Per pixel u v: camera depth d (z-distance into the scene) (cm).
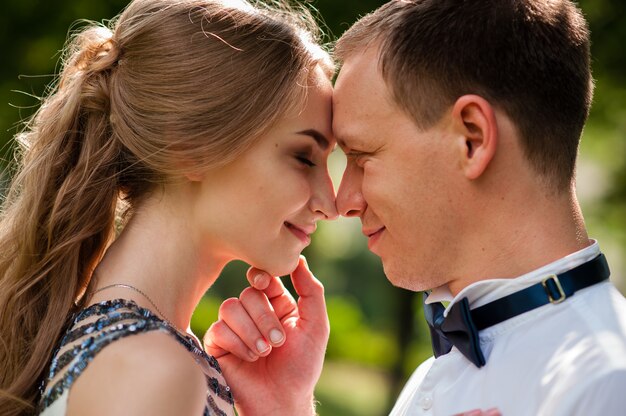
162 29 215
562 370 181
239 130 211
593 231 1129
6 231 232
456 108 201
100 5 733
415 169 210
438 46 205
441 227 210
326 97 228
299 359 253
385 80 212
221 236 220
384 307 2316
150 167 215
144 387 181
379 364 1683
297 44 222
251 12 222
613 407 170
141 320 196
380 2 668
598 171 1115
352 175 228
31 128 246
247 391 249
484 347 201
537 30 203
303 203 222
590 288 196
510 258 205
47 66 756
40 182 223
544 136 201
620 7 718
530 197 203
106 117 223
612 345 179
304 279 256
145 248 215
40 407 194
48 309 214
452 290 219
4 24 749
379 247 225
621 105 816
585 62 211
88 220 220
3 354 219
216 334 245
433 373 213
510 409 188
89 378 186
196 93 210
